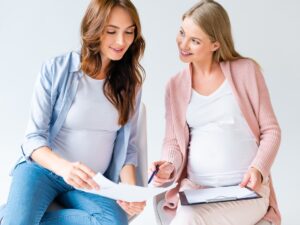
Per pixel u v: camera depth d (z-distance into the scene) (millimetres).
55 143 1782
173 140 1968
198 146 1905
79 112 1748
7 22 2773
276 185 2773
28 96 2816
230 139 1865
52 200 1771
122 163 1847
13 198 1628
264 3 2701
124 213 1743
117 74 1816
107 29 1679
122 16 1664
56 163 1609
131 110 1823
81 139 1772
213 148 1868
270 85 2773
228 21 1895
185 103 1947
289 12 2699
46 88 1753
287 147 2797
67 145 1773
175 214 1904
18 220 1565
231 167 1854
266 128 1889
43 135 1724
